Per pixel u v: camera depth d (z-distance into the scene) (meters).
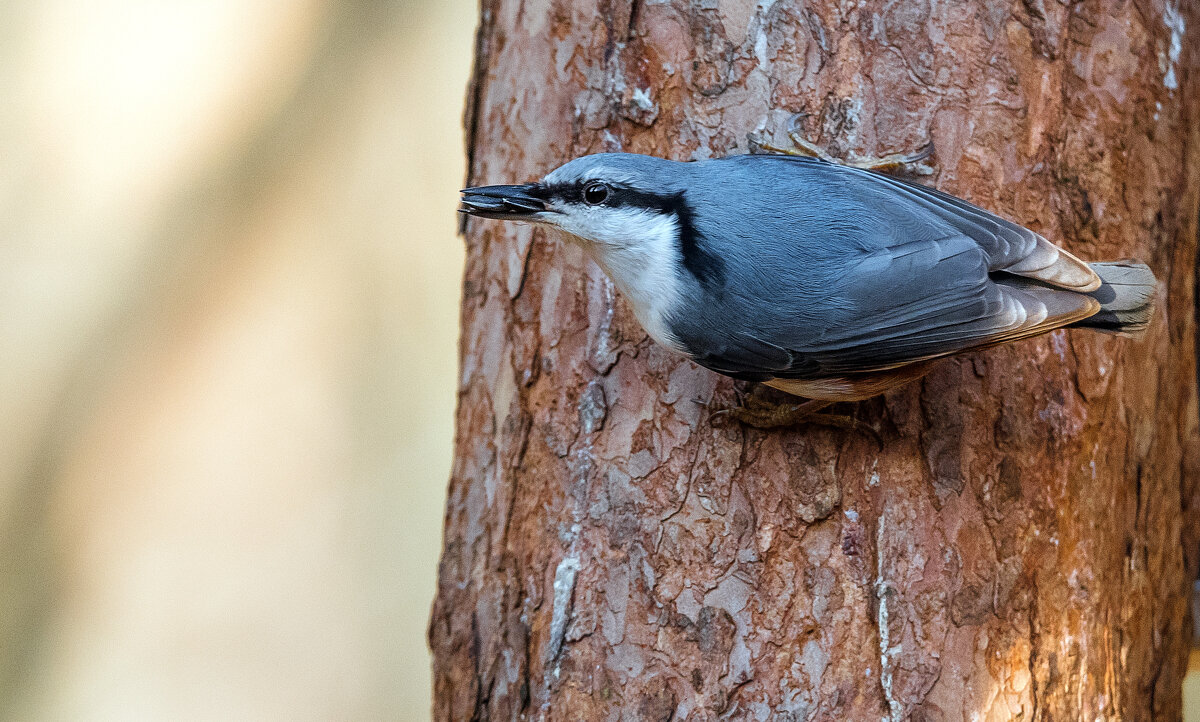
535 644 6.19
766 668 5.77
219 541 13.84
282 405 14.14
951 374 6.06
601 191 5.78
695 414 6.09
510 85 6.72
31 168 14.66
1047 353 6.13
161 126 14.78
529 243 6.49
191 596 13.66
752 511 5.93
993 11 6.19
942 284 5.52
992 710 5.79
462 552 6.78
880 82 6.18
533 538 6.30
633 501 6.07
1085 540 6.12
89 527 13.89
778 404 6.03
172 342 14.29
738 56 6.24
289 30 14.77
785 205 5.72
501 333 6.64
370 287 14.48
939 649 5.78
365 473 14.02
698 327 5.77
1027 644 5.90
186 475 14.02
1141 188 6.48
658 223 5.76
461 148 14.77
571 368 6.31
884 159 6.14
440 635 6.84
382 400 14.21
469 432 6.86
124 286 14.41
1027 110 6.18
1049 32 6.23
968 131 6.16
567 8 6.44
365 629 13.66
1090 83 6.30
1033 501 6.00
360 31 14.77
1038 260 5.59
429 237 14.61
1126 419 6.38
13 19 14.73
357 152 14.67
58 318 14.34
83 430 14.11
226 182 14.59
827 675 5.74
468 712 6.59
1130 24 6.39
